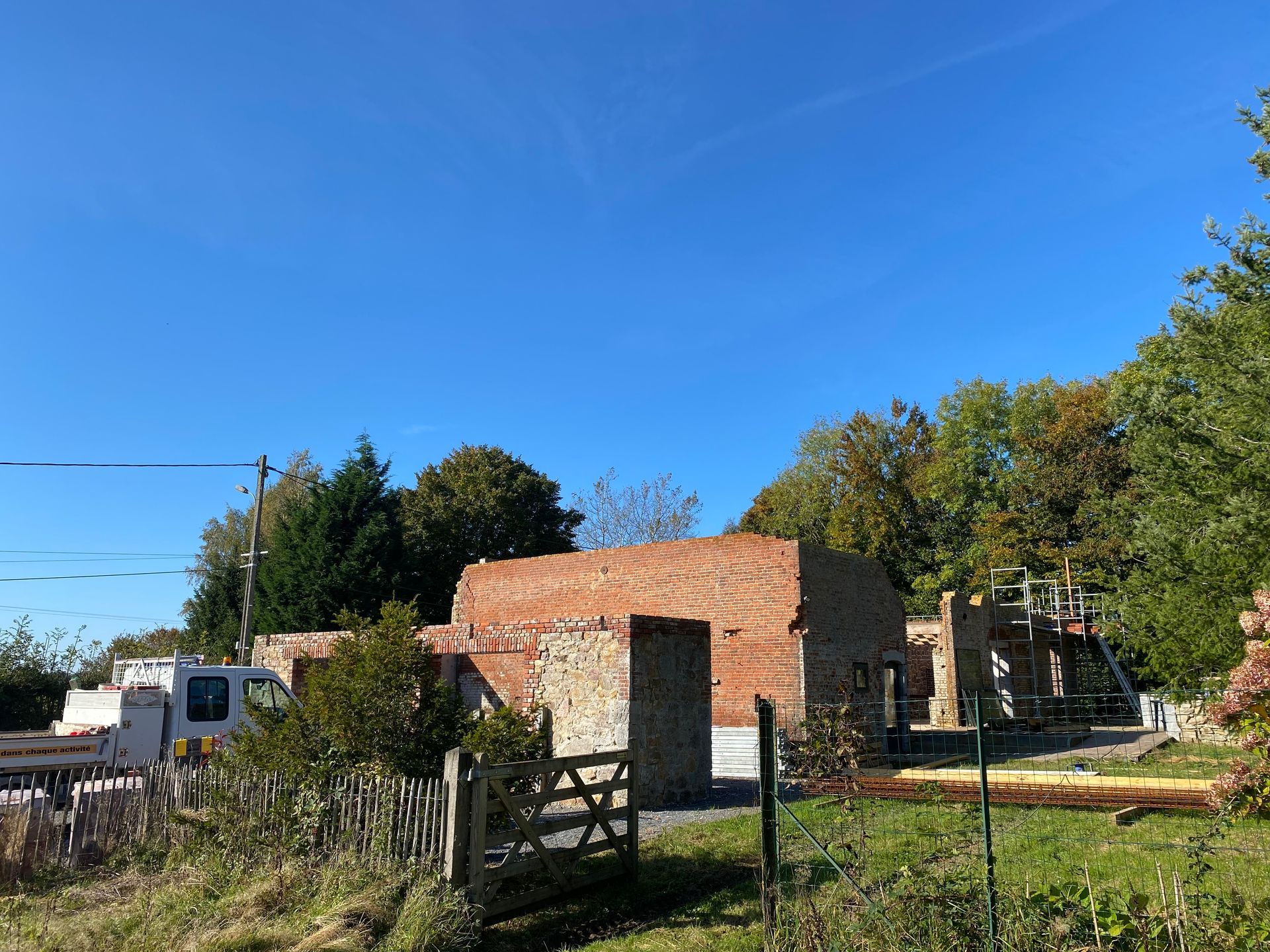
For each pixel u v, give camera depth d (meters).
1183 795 11.02
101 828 9.48
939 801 7.91
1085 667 33.91
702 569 20.39
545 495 47.31
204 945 6.32
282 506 43.25
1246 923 5.07
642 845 10.15
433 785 7.46
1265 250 14.95
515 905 7.53
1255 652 5.36
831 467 47.81
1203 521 16.23
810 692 18.34
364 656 9.23
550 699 14.29
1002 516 40.66
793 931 5.98
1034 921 5.20
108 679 26.56
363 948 6.31
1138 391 18.02
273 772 8.95
